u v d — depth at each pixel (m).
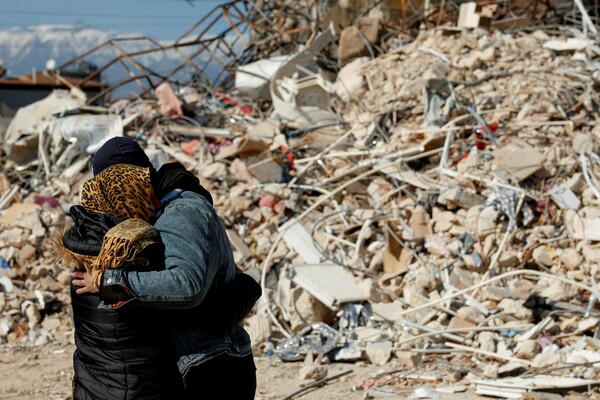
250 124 13.65
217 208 10.02
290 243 9.05
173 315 3.11
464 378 6.51
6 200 11.41
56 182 11.91
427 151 10.08
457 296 7.71
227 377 3.16
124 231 2.98
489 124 10.01
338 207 9.70
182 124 13.52
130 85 18.36
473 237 8.35
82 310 3.11
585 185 8.61
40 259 9.65
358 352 7.19
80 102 14.70
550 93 10.56
